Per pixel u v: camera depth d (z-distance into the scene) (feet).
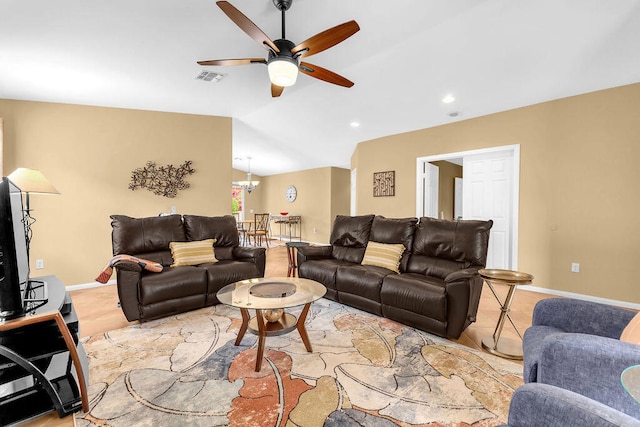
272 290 7.37
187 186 15.02
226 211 15.98
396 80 12.00
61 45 8.49
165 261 10.60
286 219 30.42
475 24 8.52
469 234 9.09
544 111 12.16
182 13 7.39
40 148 12.08
